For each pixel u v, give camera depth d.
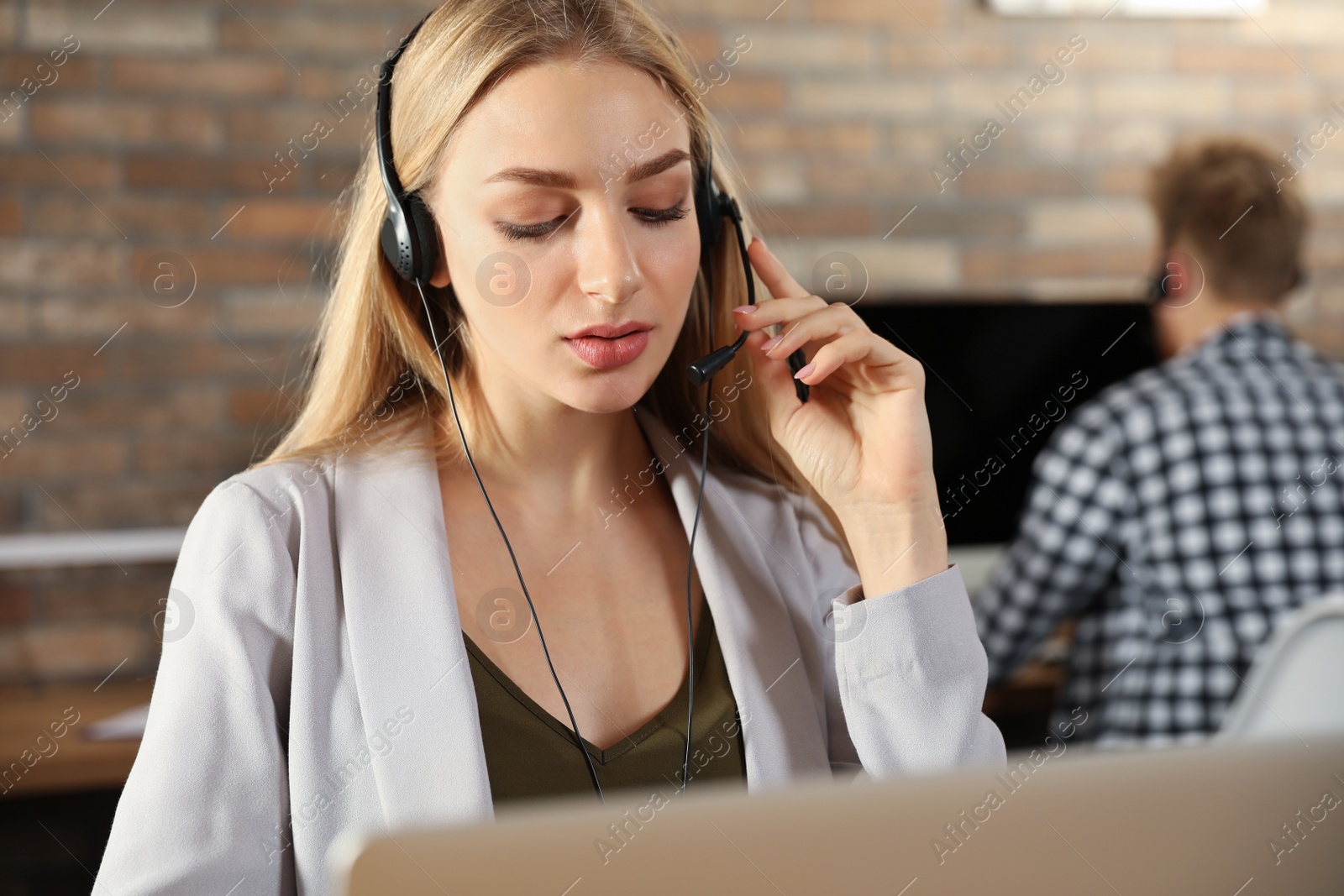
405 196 1.05
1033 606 2.11
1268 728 1.45
